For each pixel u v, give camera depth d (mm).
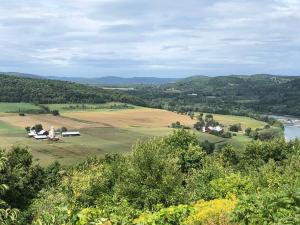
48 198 25062
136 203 24188
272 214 9820
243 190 22859
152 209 23328
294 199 10016
